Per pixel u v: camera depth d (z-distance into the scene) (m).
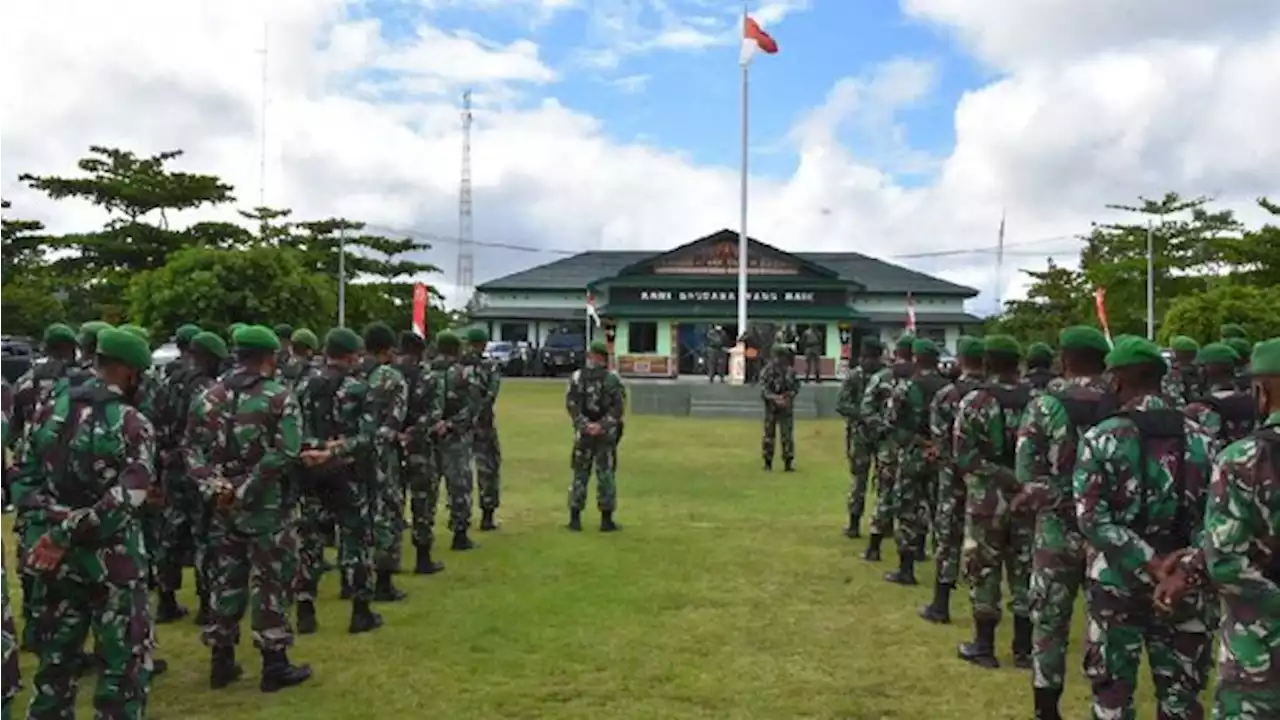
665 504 11.60
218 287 22.97
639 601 7.24
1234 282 33.91
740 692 5.43
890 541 9.46
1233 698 3.13
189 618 6.91
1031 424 4.88
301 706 5.20
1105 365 4.50
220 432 5.39
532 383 38.88
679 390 24.75
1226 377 6.77
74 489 4.20
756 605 7.18
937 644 6.32
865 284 52.59
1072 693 5.52
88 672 5.60
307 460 6.11
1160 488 3.85
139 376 4.68
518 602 7.20
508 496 12.07
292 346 9.01
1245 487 3.09
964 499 6.72
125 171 37.28
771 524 10.39
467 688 5.45
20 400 6.00
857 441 9.69
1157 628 3.89
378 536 7.18
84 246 36.44
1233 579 3.12
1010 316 44.62
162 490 6.11
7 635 3.83
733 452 16.84
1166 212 41.94
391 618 6.79
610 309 45.97
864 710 5.19
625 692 5.41
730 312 45.28
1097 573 3.96
